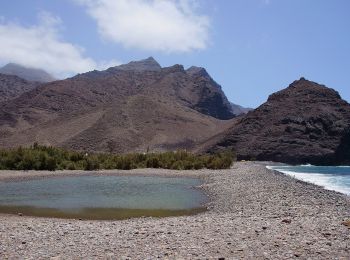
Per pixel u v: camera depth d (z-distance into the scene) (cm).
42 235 1509
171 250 1244
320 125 15662
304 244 1286
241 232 1502
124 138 19425
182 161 7131
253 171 5884
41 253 1221
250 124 17112
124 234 1519
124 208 2605
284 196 2772
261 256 1161
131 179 4978
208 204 2752
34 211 2462
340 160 14700
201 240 1378
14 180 4666
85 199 3053
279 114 16912
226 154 7881
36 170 6053
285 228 1562
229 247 1270
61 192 3512
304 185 3666
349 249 1224
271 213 2114
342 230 1502
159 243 1345
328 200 2592
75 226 1756
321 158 14425
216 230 1559
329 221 1717
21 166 6050
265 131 16150
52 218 2195
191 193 3450
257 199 2720
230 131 17500
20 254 1208
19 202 2869
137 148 18938
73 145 18412
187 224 1747
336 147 14712
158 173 5878
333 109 16650
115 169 6706
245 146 15662
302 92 18125
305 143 14925
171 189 3781
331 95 17638
